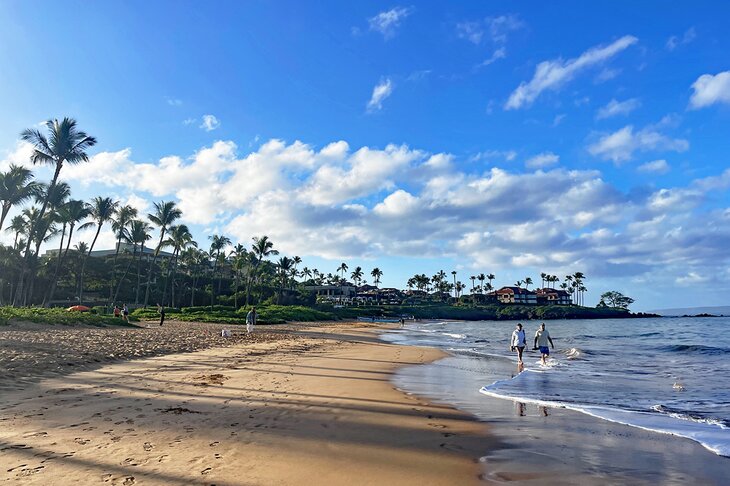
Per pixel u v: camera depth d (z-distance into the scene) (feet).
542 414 32.27
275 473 18.10
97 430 22.71
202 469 18.07
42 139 128.67
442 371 56.54
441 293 608.19
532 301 575.38
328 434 24.11
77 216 171.12
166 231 221.66
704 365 68.33
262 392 34.86
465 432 26.32
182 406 28.73
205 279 322.75
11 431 21.91
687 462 21.97
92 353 48.80
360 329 190.49
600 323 343.67
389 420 28.12
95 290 253.44
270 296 323.57
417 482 18.03
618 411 33.83
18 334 63.52
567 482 18.88
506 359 75.10
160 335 81.76
